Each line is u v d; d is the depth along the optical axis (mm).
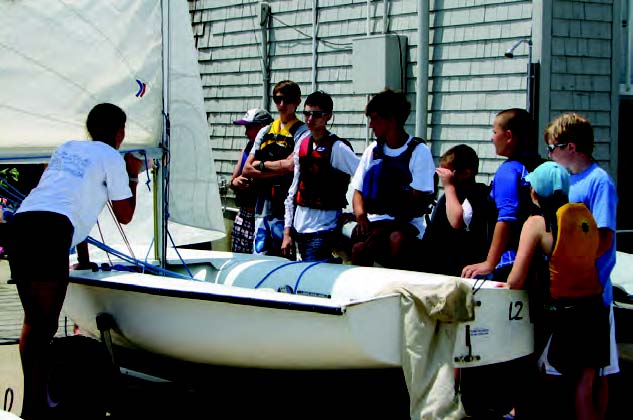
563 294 4832
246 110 12148
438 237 6133
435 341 4871
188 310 5352
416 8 9852
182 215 7043
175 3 6859
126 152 6297
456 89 9578
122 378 5793
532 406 5570
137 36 6418
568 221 4785
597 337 4820
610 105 9234
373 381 5336
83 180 5371
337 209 7035
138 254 7336
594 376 4953
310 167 6945
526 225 5004
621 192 9781
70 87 6285
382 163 6465
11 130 6176
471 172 5902
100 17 6289
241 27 12125
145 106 6480
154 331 5609
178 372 5828
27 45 6145
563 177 4879
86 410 5270
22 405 5438
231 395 5781
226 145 12539
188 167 7070
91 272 6012
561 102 8930
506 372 5574
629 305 5973
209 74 12742
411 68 9961
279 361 5281
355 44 10133
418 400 4832
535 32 8812
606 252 4902
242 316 5145
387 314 4887
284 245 7129
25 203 5324
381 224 6496
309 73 11141
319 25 10961
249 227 8102
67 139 6336
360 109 10477
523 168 5293
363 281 5871
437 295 4812
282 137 7559
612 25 9188
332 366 5172
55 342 5293
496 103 9203
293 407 5781
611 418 5520
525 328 5305
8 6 6062
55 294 5246
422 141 6512
